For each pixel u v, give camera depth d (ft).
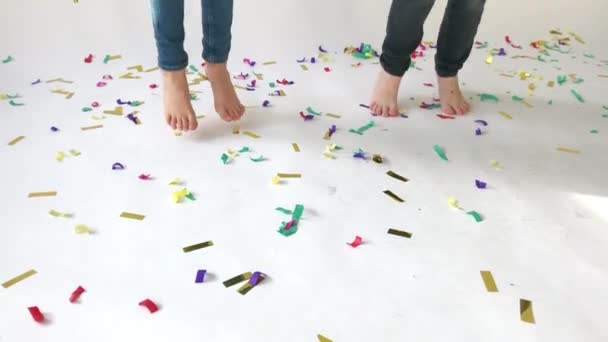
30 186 3.08
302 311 2.32
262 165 3.39
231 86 3.93
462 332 2.27
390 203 3.06
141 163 3.36
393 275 2.54
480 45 5.96
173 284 2.43
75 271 2.48
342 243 2.73
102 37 5.43
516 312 2.38
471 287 2.50
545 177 3.43
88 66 4.98
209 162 3.40
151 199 3.00
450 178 3.35
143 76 4.82
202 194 3.07
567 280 2.57
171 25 3.42
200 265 2.55
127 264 2.53
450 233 2.85
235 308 2.33
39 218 2.81
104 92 4.43
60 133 3.70
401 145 3.73
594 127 4.17
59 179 3.16
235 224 2.83
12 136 3.63
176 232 2.75
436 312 2.36
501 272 2.60
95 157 3.41
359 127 3.98
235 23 5.75
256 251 2.64
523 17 6.31
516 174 3.44
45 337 2.16
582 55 5.83
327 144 3.70
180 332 2.20
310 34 5.82
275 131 3.85
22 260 2.53
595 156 3.72
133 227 2.78
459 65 4.17
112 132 3.75
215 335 2.19
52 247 2.62
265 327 2.24
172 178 3.21
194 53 5.36
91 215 2.85
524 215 3.03
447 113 4.26
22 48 5.14
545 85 4.98
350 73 5.08
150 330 2.21
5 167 3.25
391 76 4.08
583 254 2.75
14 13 5.28
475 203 3.11
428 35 6.09
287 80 4.84
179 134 3.76
